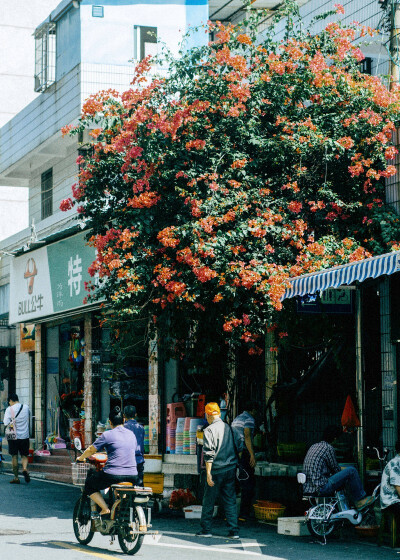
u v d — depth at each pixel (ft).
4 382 93.09
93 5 66.39
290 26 45.14
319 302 40.63
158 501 44.93
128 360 63.26
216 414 37.09
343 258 40.47
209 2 74.38
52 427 76.95
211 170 41.55
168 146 41.75
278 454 45.06
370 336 42.32
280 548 33.96
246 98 41.68
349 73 44.32
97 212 45.16
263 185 42.32
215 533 37.73
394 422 39.60
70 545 34.19
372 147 42.27
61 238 67.36
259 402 48.65
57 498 51.19
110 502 34.73
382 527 34.68
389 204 42.27
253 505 41.86
